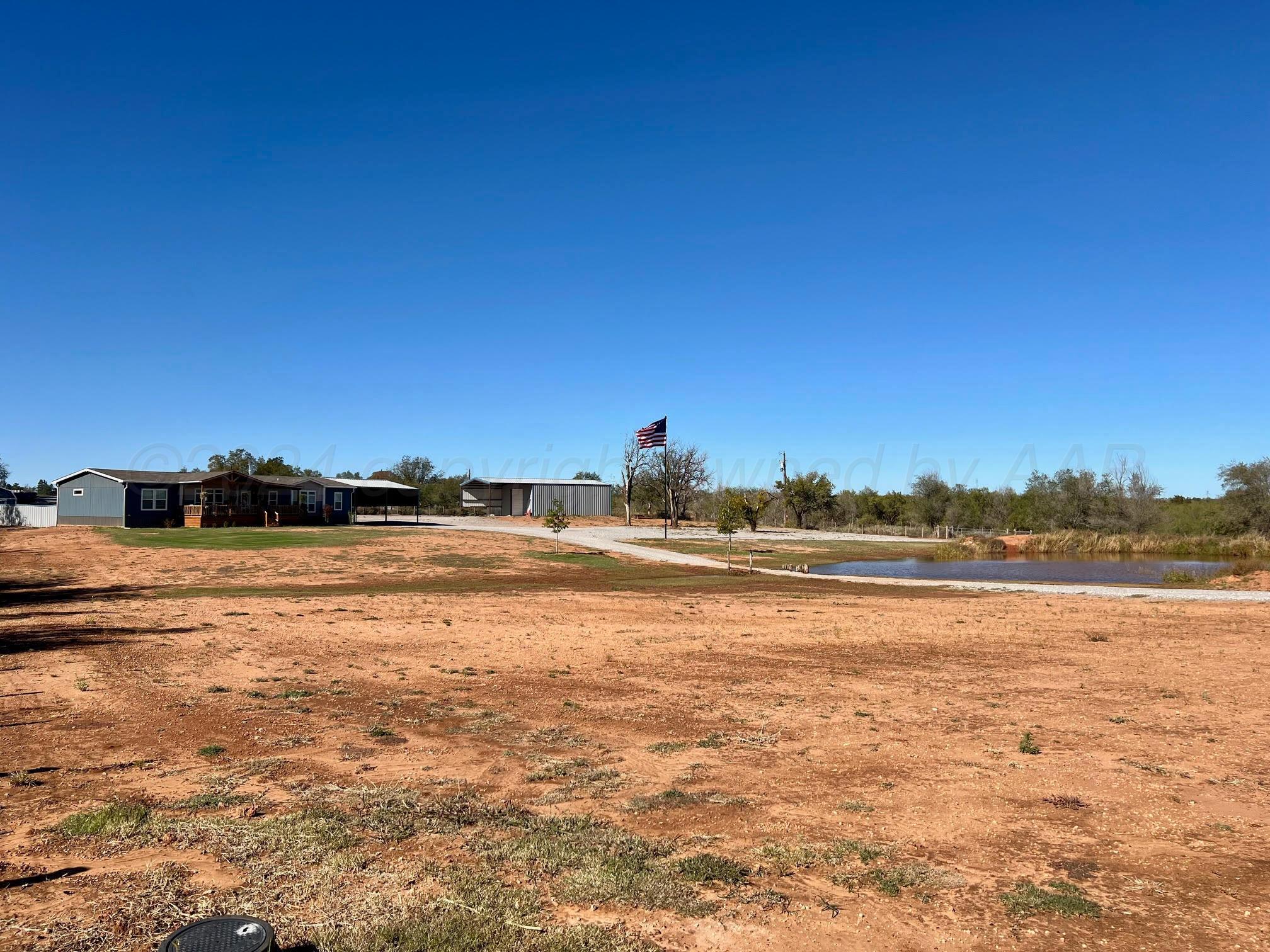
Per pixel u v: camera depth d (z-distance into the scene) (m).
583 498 75.00
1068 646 15.55
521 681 11.93
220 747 8.06
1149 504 60.44
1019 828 6.05
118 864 5.09
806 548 51.97
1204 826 6.11
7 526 49.66
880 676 12.58
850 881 5.02
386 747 8.26
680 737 8.80
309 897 4.60
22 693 10.56
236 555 34.03
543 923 4.34
